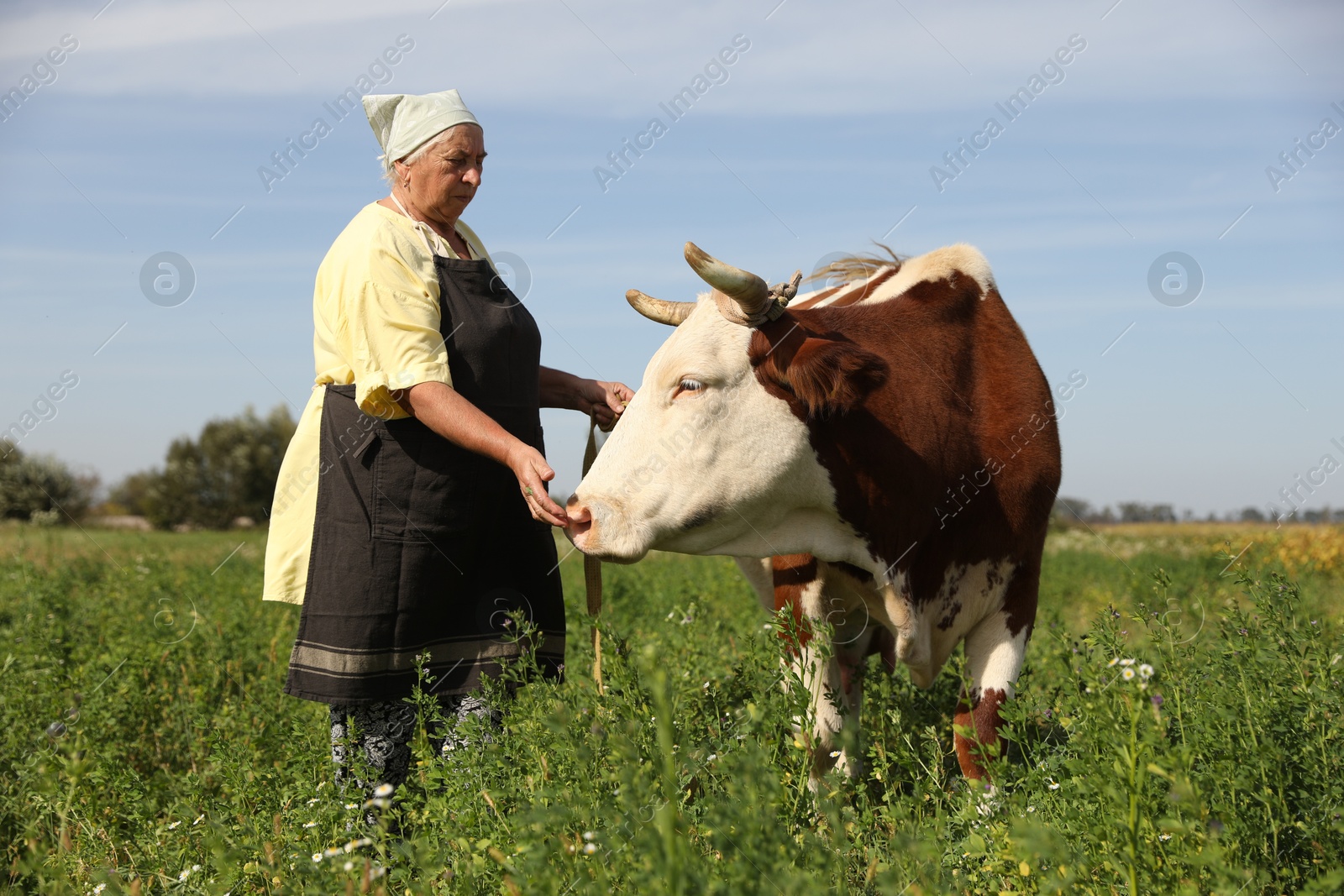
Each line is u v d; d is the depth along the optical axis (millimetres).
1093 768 2650
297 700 4777
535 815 2459
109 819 3748
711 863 2508
